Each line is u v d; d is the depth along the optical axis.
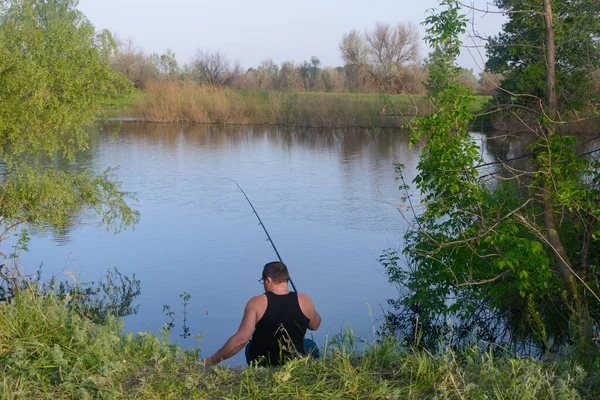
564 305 7.34
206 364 4.19
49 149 10.23
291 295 4.43
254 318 4.33
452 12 6.84
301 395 3.52
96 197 10.73
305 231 13.25
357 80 50.94
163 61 78.62
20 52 9.87
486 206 7.38
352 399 3.50
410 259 10.20
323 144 31.45
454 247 7.26
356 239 12.51
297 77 68.56
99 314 8.12
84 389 3.53
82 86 10.34
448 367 3.80
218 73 65.50
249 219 14.45
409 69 43.50
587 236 7.09
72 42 10.20
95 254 11.41
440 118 7.07
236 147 29.69
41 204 10.19
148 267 10.46
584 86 7.40
